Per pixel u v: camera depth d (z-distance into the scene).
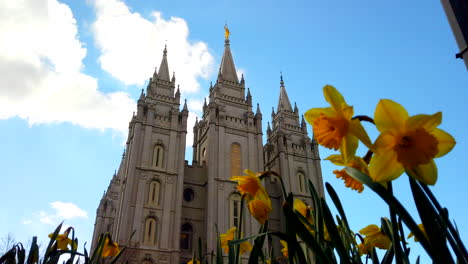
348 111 1.47
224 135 44.97
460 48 2.59
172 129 42.78
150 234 35.12
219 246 2.77
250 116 47.66
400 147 1.30
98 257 3.20
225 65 53.50
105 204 53.12
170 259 34.53
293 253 1.88
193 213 39.66
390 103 1.36
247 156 44.69
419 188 1.39
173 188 39.03
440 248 1.28
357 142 1.44
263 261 2.28
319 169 48.50
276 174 2.17
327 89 1.58
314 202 2.14
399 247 1.55
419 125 1.33
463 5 2.64
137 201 36.25
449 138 1.32
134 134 40.34
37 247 3.01
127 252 31.80
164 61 50.16
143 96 43.53
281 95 57.78
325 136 1.48
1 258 2.86
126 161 40.62
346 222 2.09
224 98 48.78
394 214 1.61
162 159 40.44
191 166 42.94
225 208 39.31
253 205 2.11
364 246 2.70
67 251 2.99
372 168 1.34
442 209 1.51
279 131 50.06
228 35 59.00
